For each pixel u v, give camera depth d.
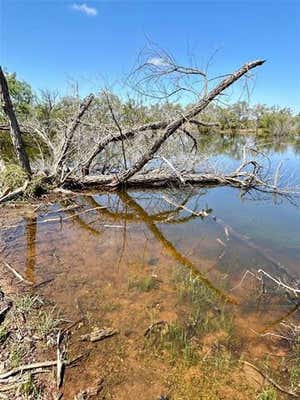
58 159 8.39
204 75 7.75
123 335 2.94
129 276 4.11
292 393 2.38
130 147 9.33
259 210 7.92
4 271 3.99
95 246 5.11
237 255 5.06
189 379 2.48
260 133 34.94
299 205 8.48
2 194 7.02
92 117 9.40
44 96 13.71
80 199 8.23
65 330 2.95
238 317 3.35
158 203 8.52
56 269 4.16
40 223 6.04
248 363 2.68
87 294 3.59
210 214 7.52
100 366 2.55
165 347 2.81
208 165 10.84
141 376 2.48
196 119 9.12
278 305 3.62
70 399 2.22
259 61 7.07
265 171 13.38
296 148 27.58
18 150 7.25
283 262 4.82
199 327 3.12
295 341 2.98
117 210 7.71
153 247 5.27
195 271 4.41
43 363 2.49
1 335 2.74
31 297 3.43
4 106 6.71
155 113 9.59
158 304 3.49
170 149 9.97
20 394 2.20
